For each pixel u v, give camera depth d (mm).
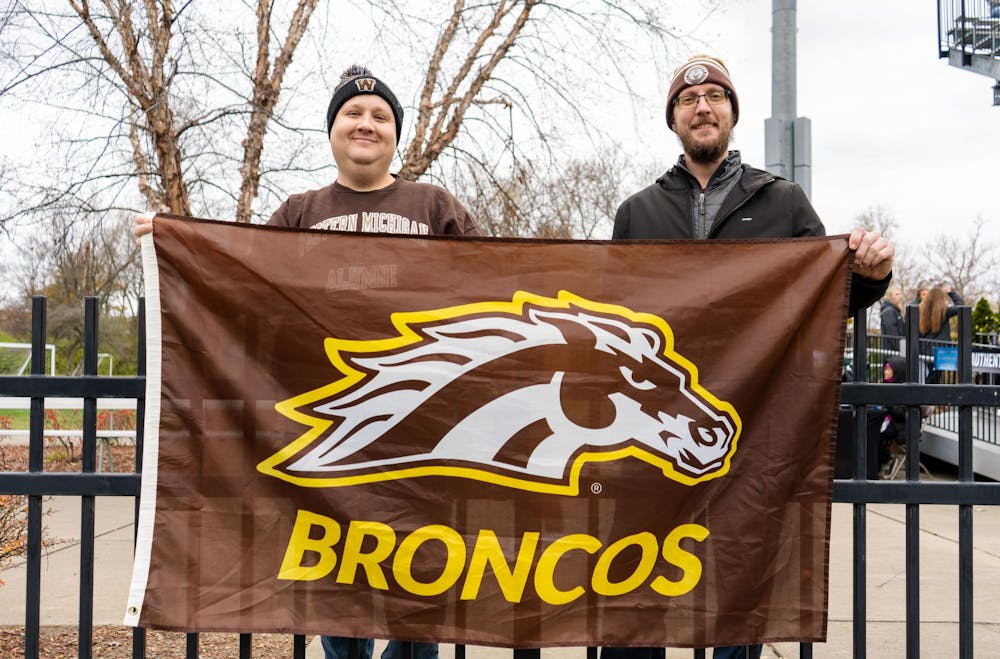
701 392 2746
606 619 2678
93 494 2736
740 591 2686
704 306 2766
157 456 2682
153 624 2641
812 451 2727
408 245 2803
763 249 2789
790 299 2756
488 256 2807
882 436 8602
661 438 2738
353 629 2666
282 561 2686
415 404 2740
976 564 5871
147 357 2705
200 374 2713
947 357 9289
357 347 2746
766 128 7516
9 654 3914
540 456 2727
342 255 2785
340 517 2695
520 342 2766
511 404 2748
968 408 2734
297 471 2705
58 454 9672
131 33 7766
